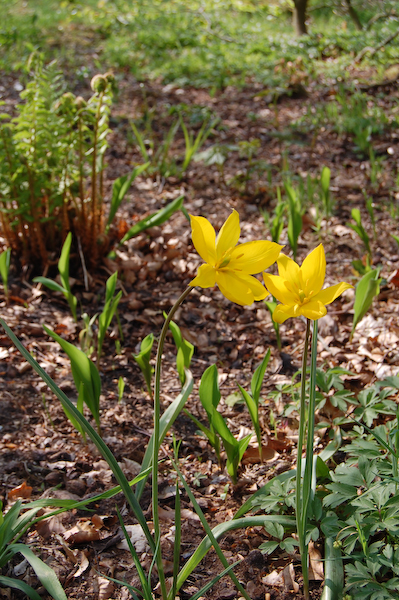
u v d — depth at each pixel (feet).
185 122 20.56
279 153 18.15
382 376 9.10
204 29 34.91
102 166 12.10
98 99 11.44
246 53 30.19
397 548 5.19
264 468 7.63
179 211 15.06
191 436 8.46
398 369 9.13
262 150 18.45
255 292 3.99
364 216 14.42
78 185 11.90
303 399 4.84
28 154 11.32
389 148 17.72
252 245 4.06
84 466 7.67
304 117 20.35
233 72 26.63
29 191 11.19
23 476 7.43
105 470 7.61
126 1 40.96
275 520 5.73
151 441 6.41
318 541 6.26
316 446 7.83
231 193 15.76
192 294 12.21
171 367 10.16
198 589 5.86
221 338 10.92
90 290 12.20
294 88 23.27
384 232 13.71
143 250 13.55
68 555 6.25
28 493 7.04
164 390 9.47
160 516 6.88
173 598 5.11
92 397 7.63
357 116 19.58
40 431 8.32
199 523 6.79
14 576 5.98
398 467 5.81
